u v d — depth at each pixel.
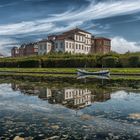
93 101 18.12
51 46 130.88
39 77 45.03
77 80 38.16
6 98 19.70
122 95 21.36
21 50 154.62
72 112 14.10
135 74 47.41
